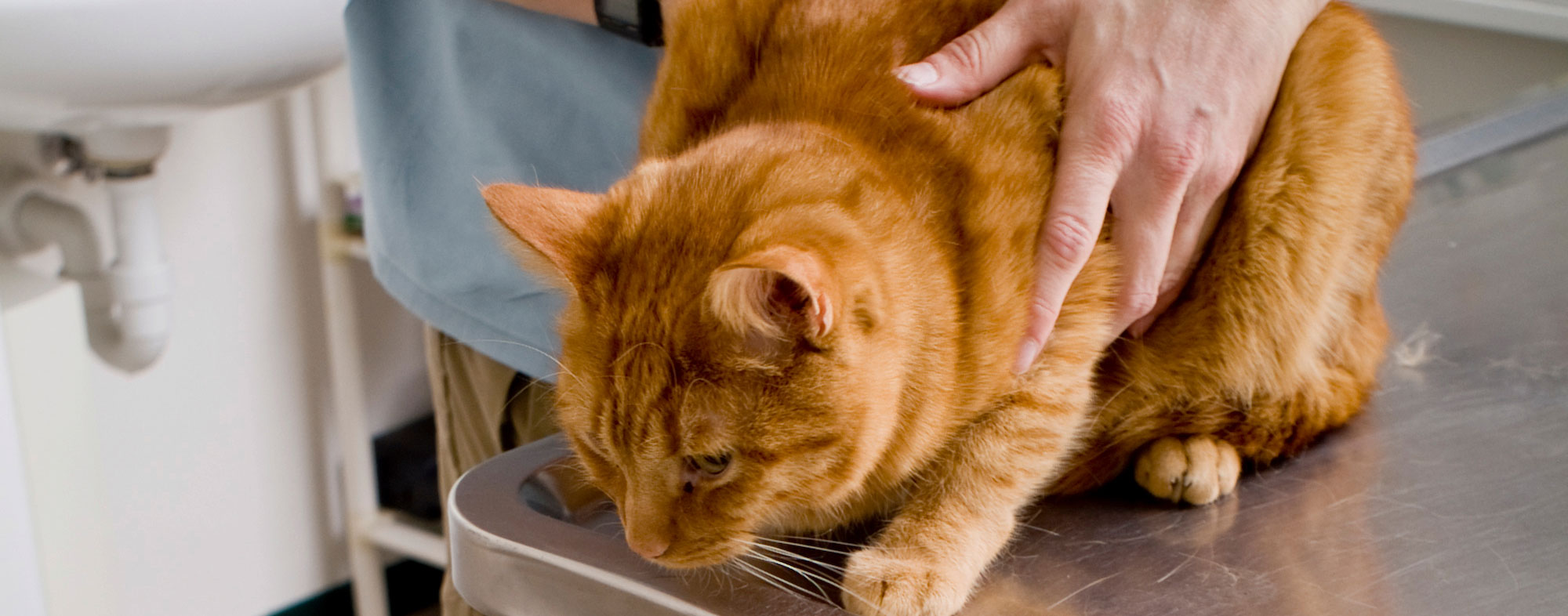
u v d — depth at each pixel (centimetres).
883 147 101
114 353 216
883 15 108
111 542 188
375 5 135
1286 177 109
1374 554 92
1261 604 86
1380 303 137
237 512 260
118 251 210
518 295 133
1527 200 167
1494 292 142
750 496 96
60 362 170
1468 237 158
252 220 248
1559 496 100
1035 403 101
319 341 267
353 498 262
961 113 101
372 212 142
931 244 96
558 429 128
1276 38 101
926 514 101
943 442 103
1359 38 116
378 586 270
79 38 151
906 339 94
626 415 95
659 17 119
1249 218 110
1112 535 98
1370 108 113
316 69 183
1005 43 100
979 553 96
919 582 91
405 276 141
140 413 238
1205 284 112
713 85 112
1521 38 234
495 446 142
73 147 211
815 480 97
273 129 247
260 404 259
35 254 219
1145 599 88
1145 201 98
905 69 99
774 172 96
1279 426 110
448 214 136
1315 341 113
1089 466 108
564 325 104
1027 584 92
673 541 96
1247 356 111
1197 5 99
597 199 100
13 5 144
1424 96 248
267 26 165
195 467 250
